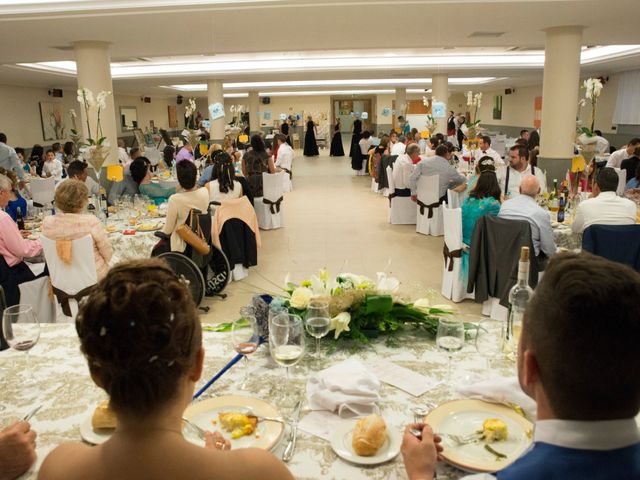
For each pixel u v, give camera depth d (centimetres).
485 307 415
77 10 534
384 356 187
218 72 1179
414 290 234
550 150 708
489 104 2270
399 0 527
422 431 126
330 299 195
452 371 176
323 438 142
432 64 1159
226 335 208
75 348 198
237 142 1277
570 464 72
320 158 1950
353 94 2386
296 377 174
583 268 76
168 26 623
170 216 422
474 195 455
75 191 341
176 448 79
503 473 77
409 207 777
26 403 160
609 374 70
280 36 716
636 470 71
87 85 713
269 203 748
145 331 77
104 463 78
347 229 754
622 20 638
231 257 515
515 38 777
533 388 80
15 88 1333
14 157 789
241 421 140
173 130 2314
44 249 339
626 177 692
